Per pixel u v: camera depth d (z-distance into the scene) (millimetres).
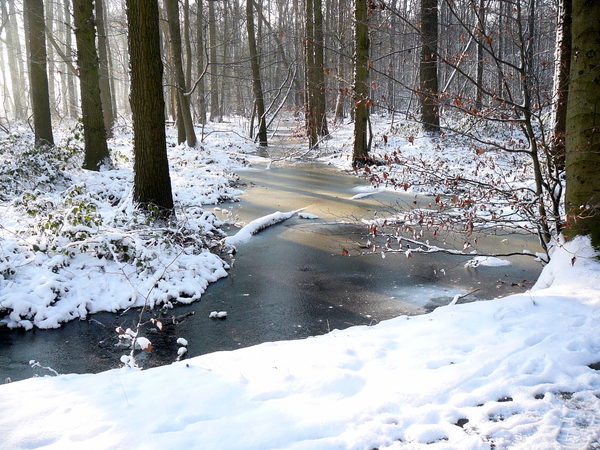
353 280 7914
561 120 8586
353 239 10234
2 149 14102
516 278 7906
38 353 5652
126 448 2684
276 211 12594
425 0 15875
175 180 14742
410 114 6879
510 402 3164
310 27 21469
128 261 7820
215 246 9578
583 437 2805
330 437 2805
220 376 3613
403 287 7582
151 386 3480
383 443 2760
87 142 13875
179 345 5797
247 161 21453
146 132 9195
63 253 7492
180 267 7883
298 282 7852
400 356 3891
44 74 14688
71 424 2951
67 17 32500
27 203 9469
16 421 2982
